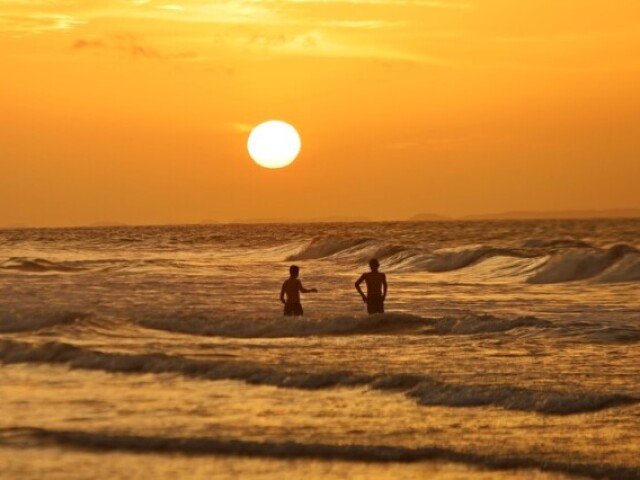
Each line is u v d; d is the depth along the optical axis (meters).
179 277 127.62
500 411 39.28
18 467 31.27
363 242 192.75
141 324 66.38
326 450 33.41
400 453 33.16
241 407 39.88
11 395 42.12
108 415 38.31
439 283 125.12
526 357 53.94
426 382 43.84
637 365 51.00
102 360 49.41
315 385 44.25
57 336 60.59
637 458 32.69
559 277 127.19
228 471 31.27
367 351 56.22
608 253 129.50
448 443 34.56
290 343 59.69
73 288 103.12
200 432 35.75
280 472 31.22
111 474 30.70
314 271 151.62
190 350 55.69
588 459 32.62
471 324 66.94
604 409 39.41
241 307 82.75
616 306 90.31
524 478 30.78
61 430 35.72
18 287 103.81
